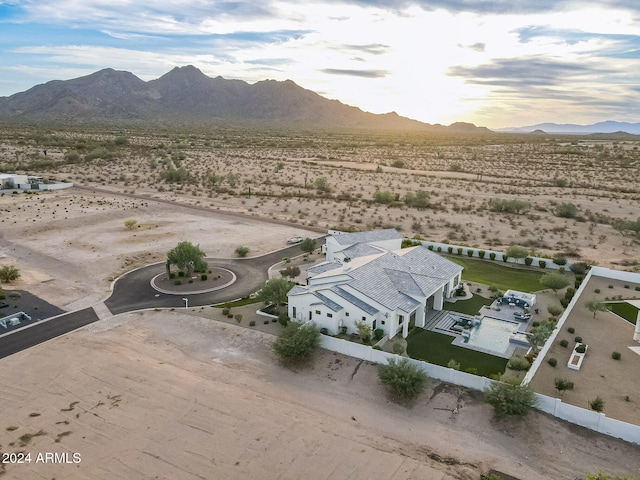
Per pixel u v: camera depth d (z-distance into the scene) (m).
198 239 78.94
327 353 42.97
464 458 30.86
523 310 53.09
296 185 124.06
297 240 77.50
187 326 48.28
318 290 47.53
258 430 32.72
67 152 170.38
